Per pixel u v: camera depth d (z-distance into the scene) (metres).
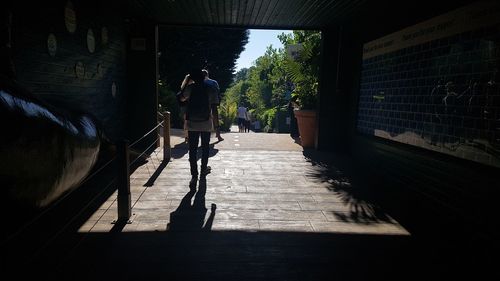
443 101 4.46
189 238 3.56
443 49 4.47
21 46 3.78
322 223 4.02
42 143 2.71
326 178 5.96
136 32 7.99
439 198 4.46
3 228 2.51
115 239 3.49
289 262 3.13
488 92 3.65
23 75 3.83
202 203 4.59
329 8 6.64
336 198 4.91
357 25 7.71
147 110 8.20
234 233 3.70
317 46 9.48
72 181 3.29
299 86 10.01
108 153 4.91
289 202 4.71
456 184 4.11
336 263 3.13
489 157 3.62
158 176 5.84
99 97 6.29
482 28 3.75
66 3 4.85
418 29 5.11
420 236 3.70
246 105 45.00
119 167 3.89
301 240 3.57
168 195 4.88
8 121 2.41
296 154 8.02
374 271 3.01
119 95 7.47
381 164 6.26
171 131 11.93
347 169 6.64
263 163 7.02
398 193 5.16
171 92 15.59
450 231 3.84
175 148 8.38
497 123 3.51
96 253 3.21
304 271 2.99
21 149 2.47
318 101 8.50
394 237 3.67
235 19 7.94
